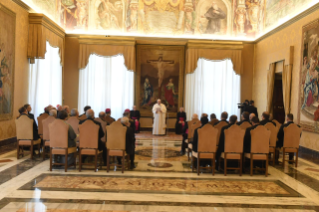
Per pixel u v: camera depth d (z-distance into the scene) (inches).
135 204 203.3
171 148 440.5
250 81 637.3
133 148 314.0
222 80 628.4
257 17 622.5
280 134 342.0
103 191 228.4
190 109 626.8
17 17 425.7
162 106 604.7
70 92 619.5
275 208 203.8
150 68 652.1
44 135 326.6
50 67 548.1
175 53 650.8
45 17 470.9
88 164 288.0
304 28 420.5
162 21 621.6
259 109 602.5
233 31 626.5
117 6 616.7
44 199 206.4
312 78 394.9
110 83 621.9
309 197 228.4
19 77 438.6
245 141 299.7
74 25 611.8
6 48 394.0
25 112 333.1
